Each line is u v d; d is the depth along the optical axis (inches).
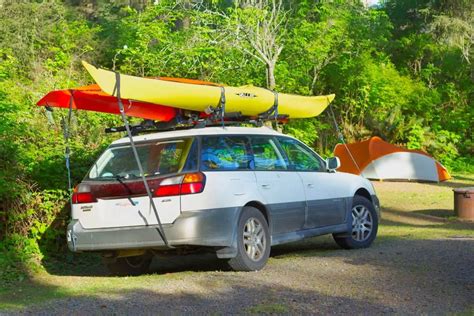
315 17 924.0
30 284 321.1
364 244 398.3
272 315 235.5
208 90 336.8
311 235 363.6
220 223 307.4
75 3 1094.4
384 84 1029.8
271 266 334.6
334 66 964.6
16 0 786.8
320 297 261.4
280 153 359.3
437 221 555.5
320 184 373.7
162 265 375.2
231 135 335.0
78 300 273.7
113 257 328.2
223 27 762.8
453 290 268.1
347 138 1021.2
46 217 383.9
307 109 408.8
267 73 752.3
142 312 246.8
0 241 370.3
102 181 319.3
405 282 285.0
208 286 289.3
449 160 1022.4
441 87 1184.2
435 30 1216.8
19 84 583.2
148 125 346.0
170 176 305.6
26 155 383.2
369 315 233.1
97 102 351.6
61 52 685.9
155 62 705.0
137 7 1030.4
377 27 979.3
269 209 334.6
